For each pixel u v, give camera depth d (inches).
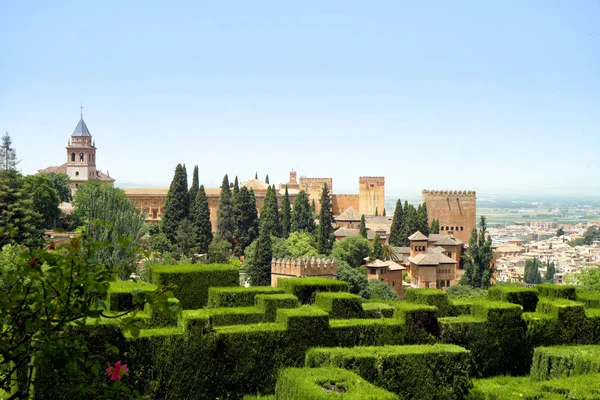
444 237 7672.2
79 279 617.9
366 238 6968.5
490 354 1688.0
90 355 666.2
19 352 622.8
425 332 1608.0
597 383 1224.2
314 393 1110.4
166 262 4217.5
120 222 3693.4
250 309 1656.0
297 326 1501.0
